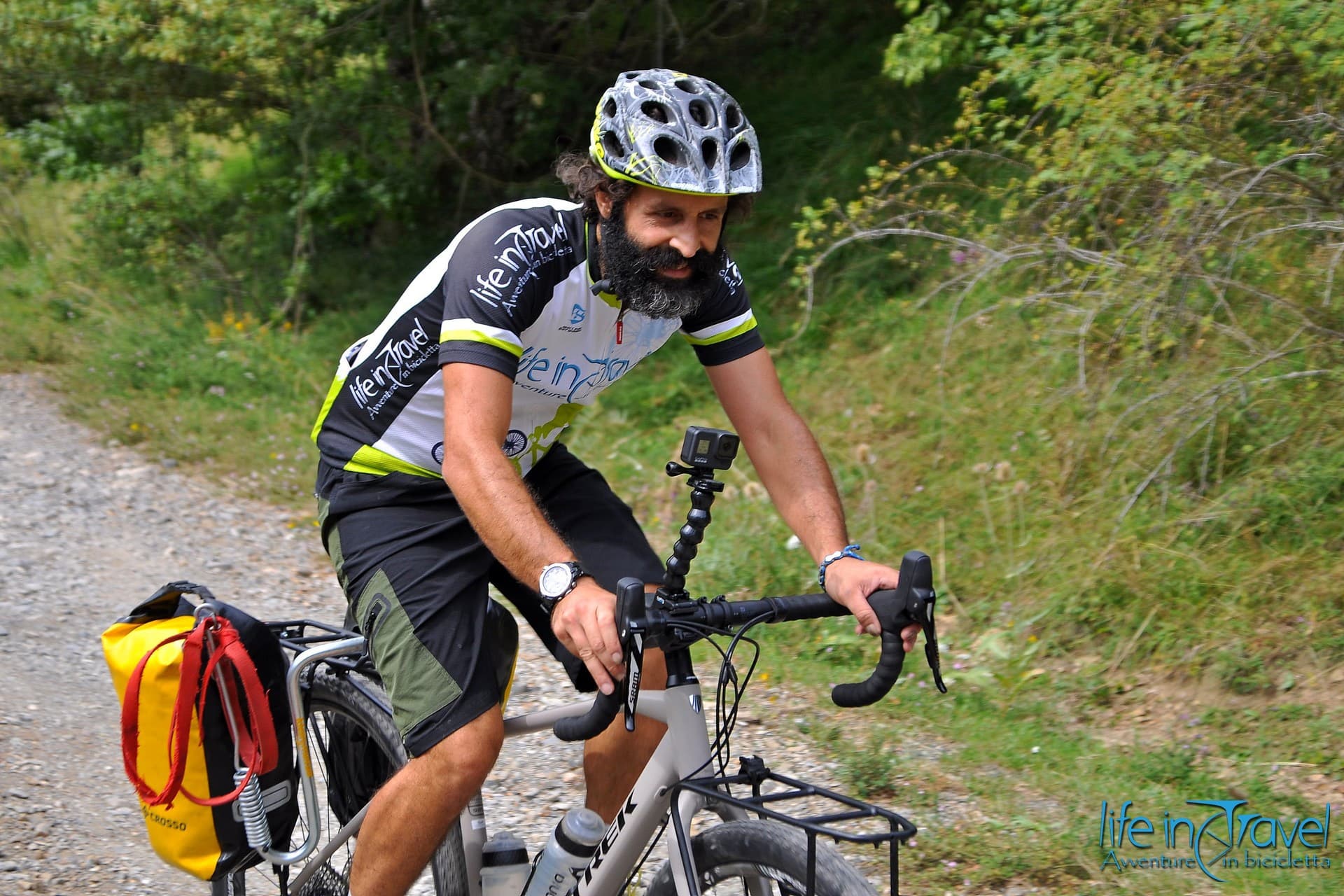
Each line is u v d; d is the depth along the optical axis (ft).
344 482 7.38
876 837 5.07
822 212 20.08
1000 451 19.13
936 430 20.36
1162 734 13.50
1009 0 18.93
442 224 34.76
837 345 23.91
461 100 30.73
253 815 7.45
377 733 7.68
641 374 25.88
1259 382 15.30
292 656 8.56
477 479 6.15
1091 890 9.76
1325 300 15.03
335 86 31.42
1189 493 16.44
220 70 30.94
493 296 6.48
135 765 7.52
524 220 6.68
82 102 33.19
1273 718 13.23
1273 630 14.34
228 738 7.48
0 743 11.79
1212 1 14.80
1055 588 16.16
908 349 22.56
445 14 30.66
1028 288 20.24
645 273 6.35
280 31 28.86
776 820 5.76
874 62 30.66
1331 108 15.28
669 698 6.17
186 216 34.68
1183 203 14.88
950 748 12.86
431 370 7.03
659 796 6.19
